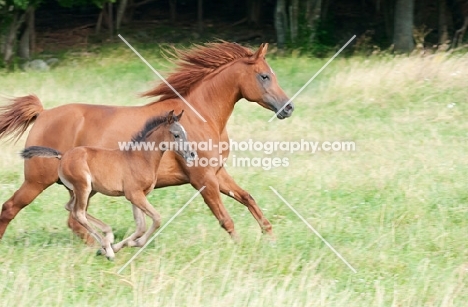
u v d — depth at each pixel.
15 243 10.30
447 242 10.52
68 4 28.91
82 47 30.17
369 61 22.52
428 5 33.81
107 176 9.62
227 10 36.84
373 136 15.88
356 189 12.67
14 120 10.45
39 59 27.34
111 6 31.98
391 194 12.41
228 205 12.09
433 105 17.95
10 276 9.12
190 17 35.97
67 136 10.21
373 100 18.48
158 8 36.91
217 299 8.49
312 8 29.38
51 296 8.62
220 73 10.63
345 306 8.49
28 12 27.22
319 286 9.02
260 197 12.38
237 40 32.97
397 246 10.38
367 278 9.38
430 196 12.28
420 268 9.62
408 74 19.50
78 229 10.40
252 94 10.66
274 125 16.70
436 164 13.91
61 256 9.72
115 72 23.97
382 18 34.41
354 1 36.06
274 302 8.44
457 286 9.15
